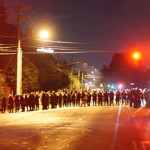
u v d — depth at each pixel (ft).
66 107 119.03
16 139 38.32
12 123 59.11
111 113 78.79
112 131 44.24
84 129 46.85
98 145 33.40
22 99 97.81
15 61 142.41
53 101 112.78
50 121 61.21
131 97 108.27
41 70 163.94
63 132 43.73
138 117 66.18
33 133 43.32
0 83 112.27
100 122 56.85
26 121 62.69
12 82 140.36
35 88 144.05
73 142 35.42
